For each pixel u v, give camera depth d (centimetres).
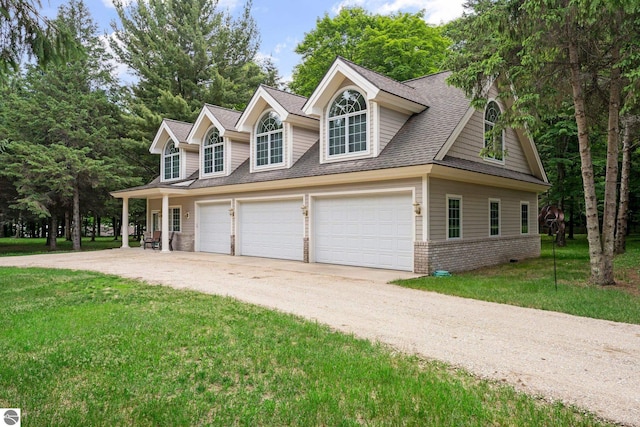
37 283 952
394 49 2514
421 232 1095
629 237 2527
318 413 328
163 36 2631
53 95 2172
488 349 490
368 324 599
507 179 1341
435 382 389
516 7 888
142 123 2345
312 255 1370
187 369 418
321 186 1328
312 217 1371
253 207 1606
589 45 934
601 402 355
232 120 1830
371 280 991
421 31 2641
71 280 992
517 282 948
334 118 1335
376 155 1210
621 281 959
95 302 735
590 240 948
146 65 2614
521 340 526
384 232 1190
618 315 645
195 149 2028
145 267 1270
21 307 692
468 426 311
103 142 2186
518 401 353
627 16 812
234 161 1778
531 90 992
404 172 1088
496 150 1091
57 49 720
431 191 1102
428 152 1088
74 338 513
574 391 377
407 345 504
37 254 1819
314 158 1455
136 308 684
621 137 1659
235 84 2756
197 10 2686
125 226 2075
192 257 1585
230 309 675
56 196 2123
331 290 866
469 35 1080
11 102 2044
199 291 848
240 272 1146
